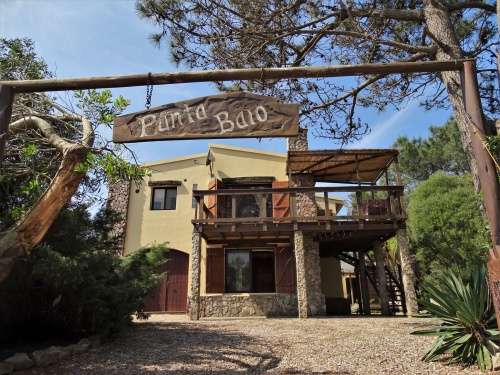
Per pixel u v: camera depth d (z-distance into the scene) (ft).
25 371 14.78
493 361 13.03
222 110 10.55
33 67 17.20
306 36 22.20
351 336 21.39
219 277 41.57
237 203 44.04
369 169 41.93
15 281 17.51
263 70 10.64
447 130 62.28
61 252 19.44
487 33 22.94
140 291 25.58
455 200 45.91
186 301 43.21
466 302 14.75
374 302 58.95
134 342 20.89
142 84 10.94
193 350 18.79
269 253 43.47
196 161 47.70
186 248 44.80
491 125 15.10
